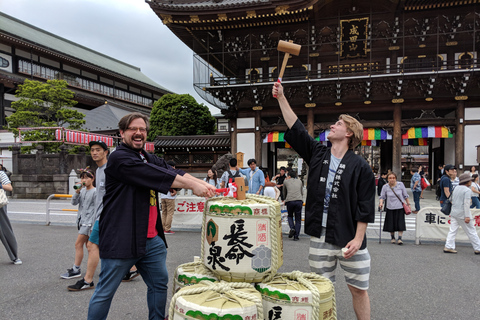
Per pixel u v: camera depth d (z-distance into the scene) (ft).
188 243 22.85
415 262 18.22
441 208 22.22
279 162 88.89
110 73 134.41
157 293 8.23
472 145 57.67
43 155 61.57
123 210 7.42
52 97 71.77
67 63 118.62
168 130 95.50
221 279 7.31
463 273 16.19
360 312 8.41
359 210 7.95
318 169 8.64
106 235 7.41
